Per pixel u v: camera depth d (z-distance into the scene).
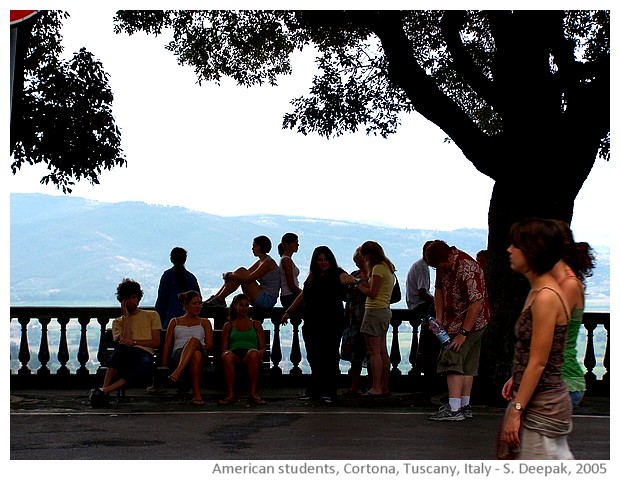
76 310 14.70
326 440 9.80
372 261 12.85
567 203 12.95
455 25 13.40
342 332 13.18
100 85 18.03
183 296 13.33
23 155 17.84
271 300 14.45
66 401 13.28
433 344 13.59
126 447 9.37
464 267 11.19
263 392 13.98
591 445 9.57
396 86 17.52
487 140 12.99
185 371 13.12
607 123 12.82
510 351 12.88
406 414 11.88
